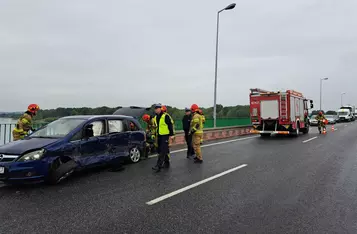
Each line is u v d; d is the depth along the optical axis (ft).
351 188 17.74
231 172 22.34
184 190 17.16
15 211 13.62
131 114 37.50
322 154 32.07
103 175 21.24
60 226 11.85
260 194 16.43
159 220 12.51
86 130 20.58
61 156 18.71
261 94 57.16
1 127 26.21
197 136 27.17
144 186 18.07
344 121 170.60
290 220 12.57
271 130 56.90
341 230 11.53
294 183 18.95
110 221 12.39
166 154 23.72
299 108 61.16
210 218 12.75
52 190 17.17
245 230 11.51
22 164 16.89
